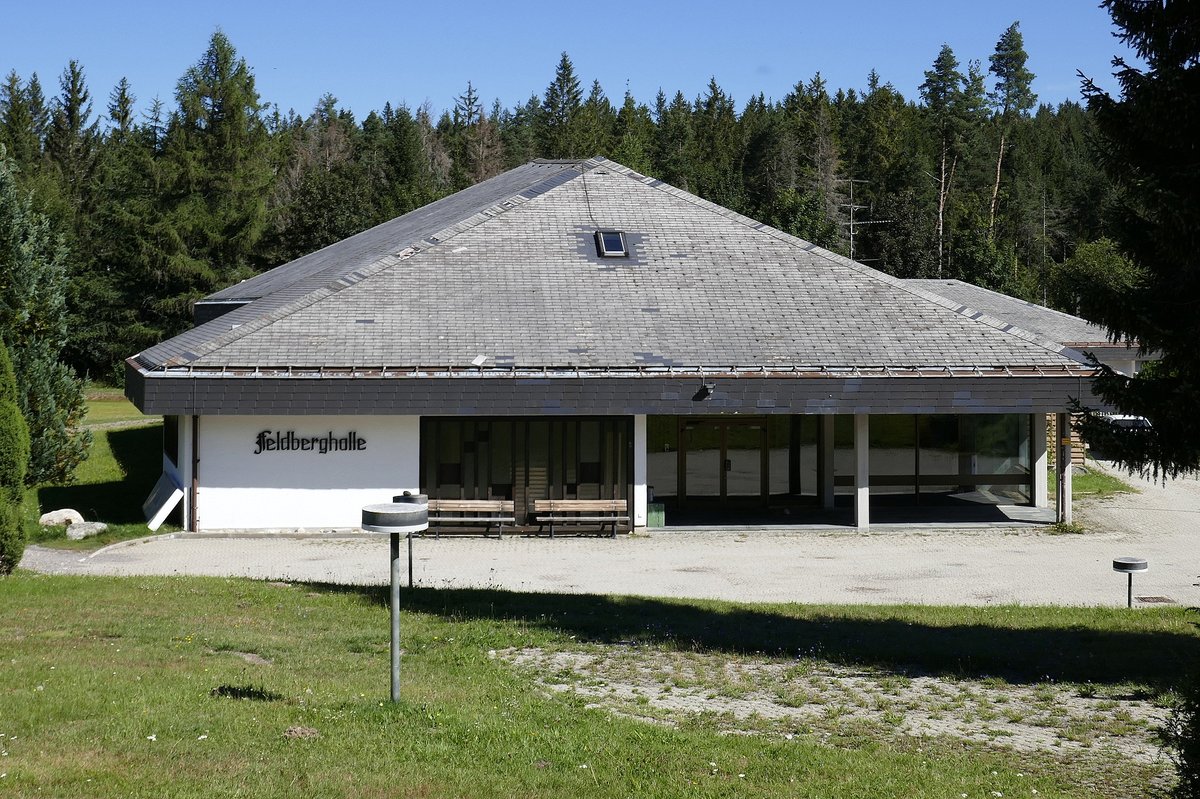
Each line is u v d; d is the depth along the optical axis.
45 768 8.49
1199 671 9.15
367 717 10.48
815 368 28.16
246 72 74.62
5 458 18.28
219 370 26.55
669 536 28.23
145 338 69.75
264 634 14.60
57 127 94.38
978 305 46.62
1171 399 11.58
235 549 25.50
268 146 77.19
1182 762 9.14
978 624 17.48
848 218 95.50
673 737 10.65
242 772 8.70
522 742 10.05
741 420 32.47
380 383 26.75
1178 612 18.80
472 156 116.12
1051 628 17.22
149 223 70.06
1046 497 31.84
